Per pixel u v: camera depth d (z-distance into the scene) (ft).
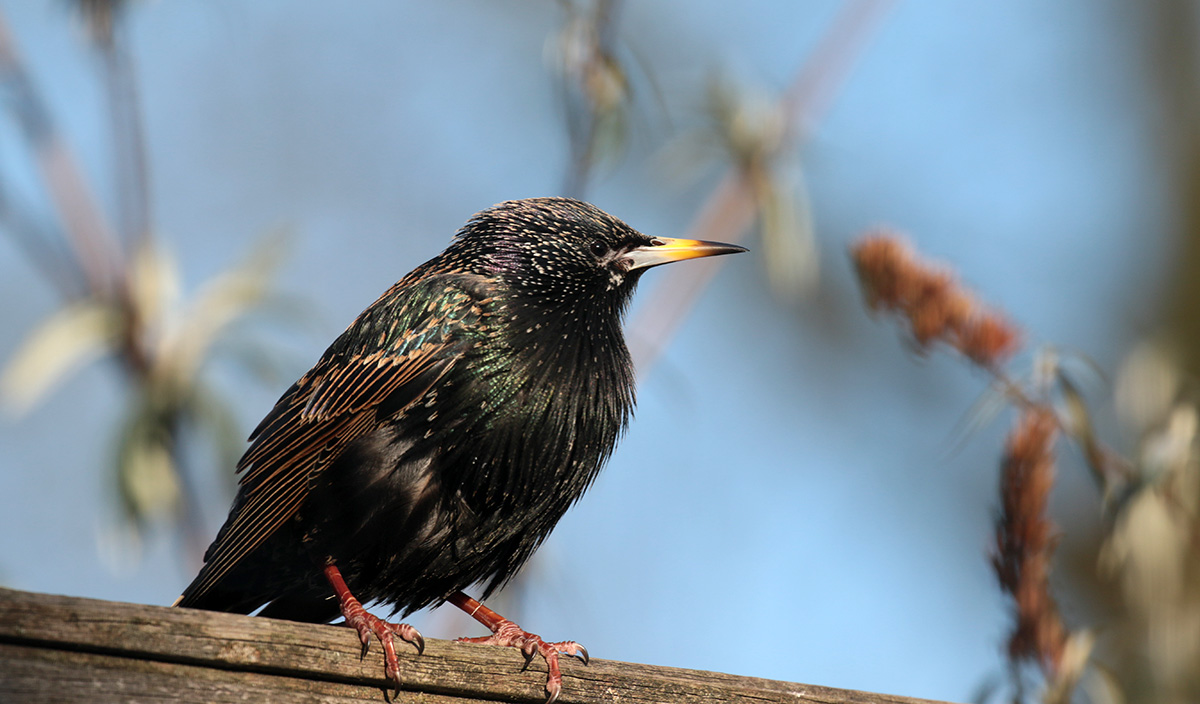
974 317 30.68
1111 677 29.96
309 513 27.96
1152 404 33.83
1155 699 32.17
